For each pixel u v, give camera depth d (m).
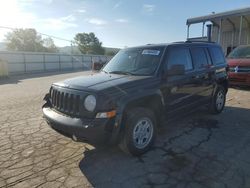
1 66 19.98
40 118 5.86
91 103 3.09
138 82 3.54
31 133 4.73
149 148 3.70
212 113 5.66
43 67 30.83
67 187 2.81
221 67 5.67
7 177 3.06
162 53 4.09
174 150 3.74
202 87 4.94
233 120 5.25
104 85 3.32
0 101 8.42
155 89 3.66
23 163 3.43
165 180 2.90
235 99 7.30
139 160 3.44
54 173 3.13
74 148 3.92
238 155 3.51
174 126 4.90
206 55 5.21
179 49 4.41
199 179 2.90
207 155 3.54
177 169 3.15
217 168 3.15
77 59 36.62
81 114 3.18
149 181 2.89
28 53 28.58
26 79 19.11
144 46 4.59
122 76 3.87
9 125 5.30
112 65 4.63
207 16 15.48
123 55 4.70
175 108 4.19
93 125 2.98
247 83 8.26
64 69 34.28
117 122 3.11
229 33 17.94
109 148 3.86
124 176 3.02
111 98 3.11
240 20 14.75
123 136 3.37
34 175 3.10
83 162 3.43
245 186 2.73
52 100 3.78
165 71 3.94
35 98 8.86
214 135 4.35
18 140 4.34
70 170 3.20
